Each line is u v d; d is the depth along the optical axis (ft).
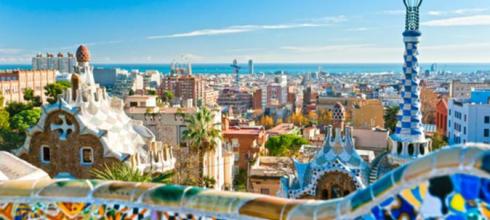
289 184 127.75
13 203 22.90
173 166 167.84
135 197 21.63
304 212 18.90
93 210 22.13
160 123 232.94
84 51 165.17
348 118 509.35
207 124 195.62
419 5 129.70
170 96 495.82
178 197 20.98
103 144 150.10
